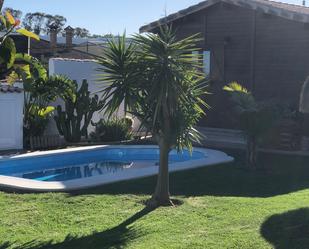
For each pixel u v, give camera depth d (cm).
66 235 690
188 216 780
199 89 889
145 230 708
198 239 658
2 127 1514
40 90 1567
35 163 1404
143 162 1532
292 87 1702
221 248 621
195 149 1476
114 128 1709
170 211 815
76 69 1812
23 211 816
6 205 855
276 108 1223
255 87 1794
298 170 1198
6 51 794
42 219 772
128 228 721
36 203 868
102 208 837
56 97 1634
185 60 838
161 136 872
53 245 650
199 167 1216
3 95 1501
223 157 1328
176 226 726
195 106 887
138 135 1809
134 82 832
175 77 822
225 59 1875
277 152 1446
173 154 1547
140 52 835
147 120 869
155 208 838
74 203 868
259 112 1177
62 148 1566
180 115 866
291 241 644
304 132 1587
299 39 1673
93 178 1049
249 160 1222
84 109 1675
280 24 1717
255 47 1784
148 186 1007
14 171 1363
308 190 978
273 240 649
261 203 855
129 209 832
